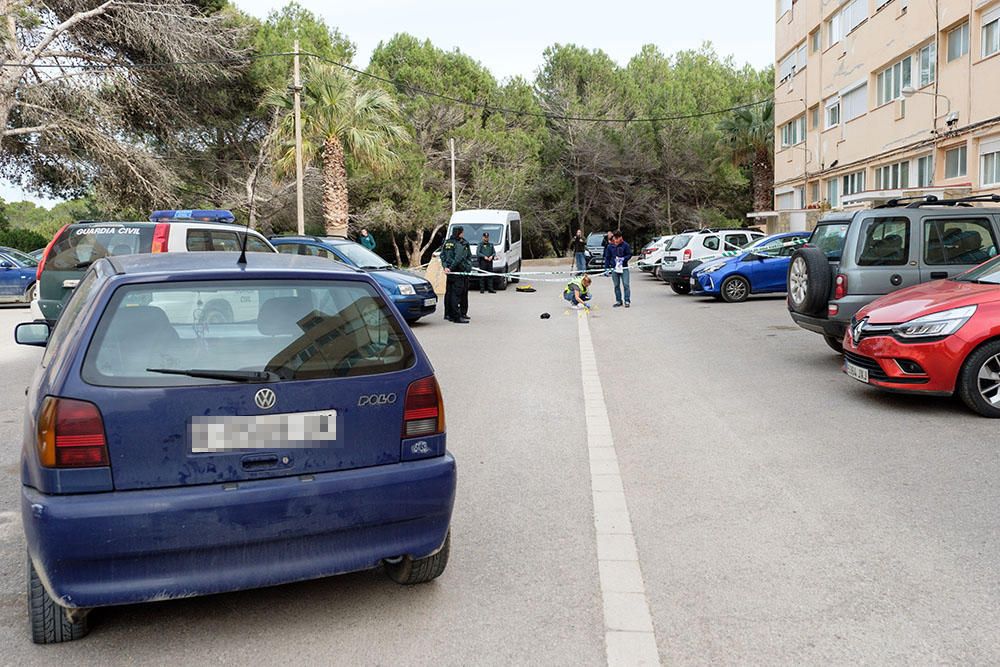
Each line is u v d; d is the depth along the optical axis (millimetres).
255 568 3375
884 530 4676
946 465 5879
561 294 24406
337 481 3469
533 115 48844
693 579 4109
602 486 5688
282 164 29109
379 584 4117
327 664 3332
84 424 3201
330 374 3566
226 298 3607
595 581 4113
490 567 4312
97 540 3139
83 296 3996
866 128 28641
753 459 6234
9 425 7809
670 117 49875
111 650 3469
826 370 9859
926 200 9656
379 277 15211
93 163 29438
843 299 9328
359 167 33500
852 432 6910
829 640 3463
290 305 3688
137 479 3258
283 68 34656
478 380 9930
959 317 7195
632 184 51656
